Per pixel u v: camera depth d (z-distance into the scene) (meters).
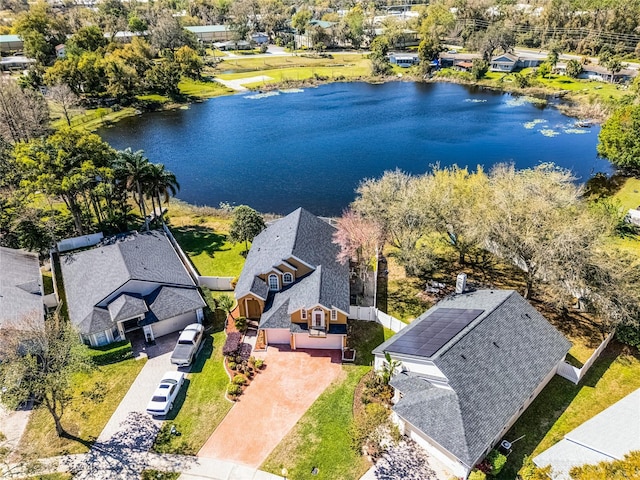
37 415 34.53
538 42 194.00
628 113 76.56
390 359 34.88
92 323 39.81
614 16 173.88
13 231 52.84
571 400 34.50
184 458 31.06
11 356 30.78
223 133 112.19
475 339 32.84
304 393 36.09
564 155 93.44
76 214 57.97
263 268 43.94
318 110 131.75
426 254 48.03
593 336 41.03
